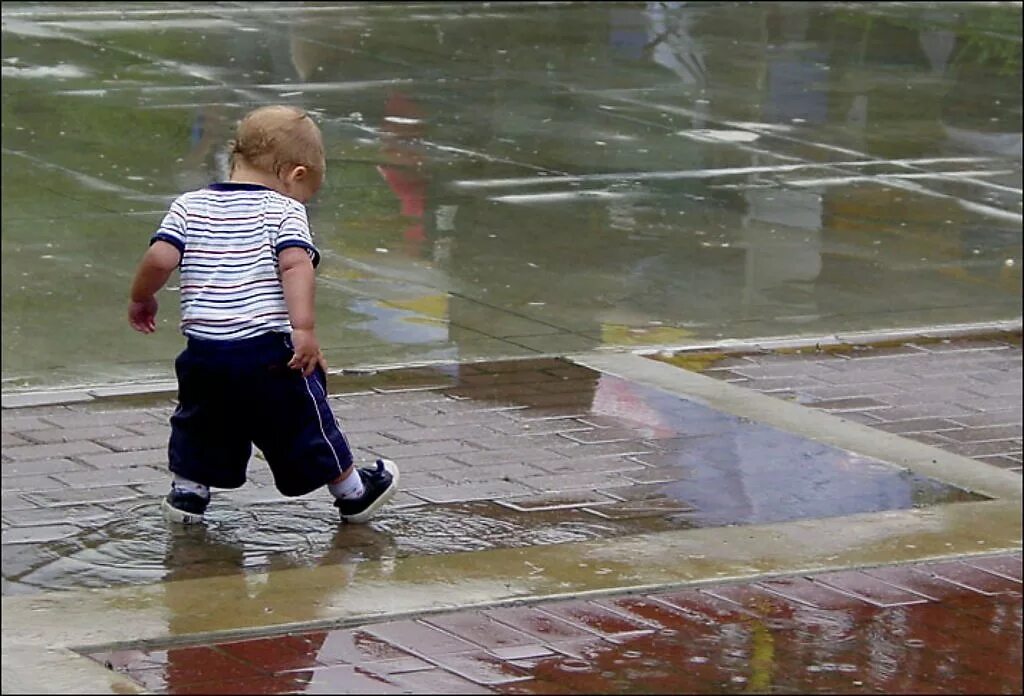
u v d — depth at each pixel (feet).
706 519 54.60
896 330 81.61
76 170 107.04
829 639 45.14
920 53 174.91
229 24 170.81
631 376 71.61
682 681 41.91
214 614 45.32
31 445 59.72
